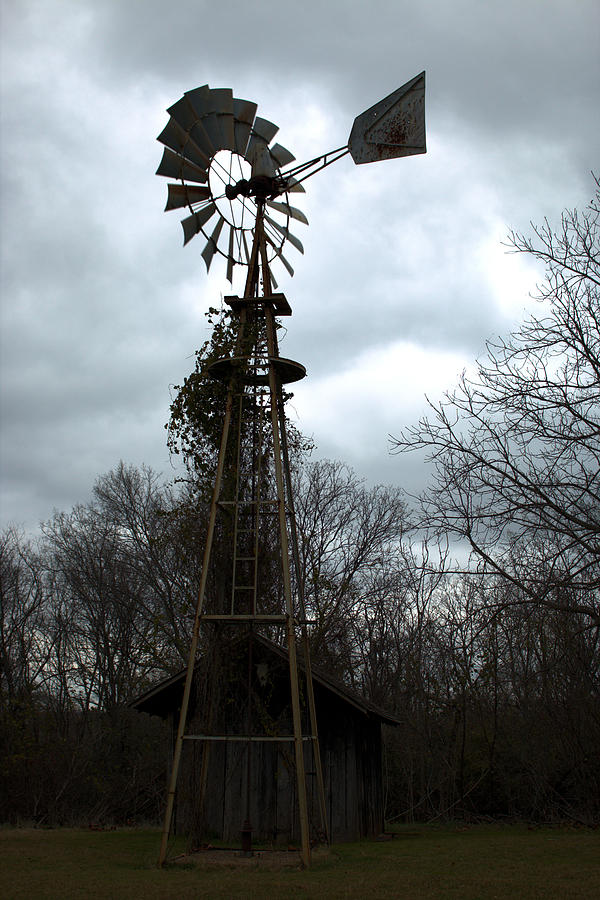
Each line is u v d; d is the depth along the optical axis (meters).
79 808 25.14
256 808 15.10
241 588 12.56
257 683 15.38
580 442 14.61
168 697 16.52
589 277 15.29
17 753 24.42
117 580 31.36
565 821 19.92
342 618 30.41
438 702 25.39
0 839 15.81
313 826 14.92
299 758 11.09
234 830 14.98
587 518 14.59
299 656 16.56
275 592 15.30
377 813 17.55
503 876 10.12
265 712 14.52
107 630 30.92
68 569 31.47
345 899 8.24
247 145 13.72
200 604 11.90
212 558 13.77
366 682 31.31
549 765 20.88
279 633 21.22
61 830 19.11
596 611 15.05
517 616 15.70
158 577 30.52
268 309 13.54
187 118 13.09
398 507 33.53
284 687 15.53
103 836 16.50
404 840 15.89
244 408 13.75
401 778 25.34
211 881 9.52
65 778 24.81
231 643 13.64
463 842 15.26
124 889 8.88
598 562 13.90
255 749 15.45
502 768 22.53
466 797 23.34
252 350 13.29
